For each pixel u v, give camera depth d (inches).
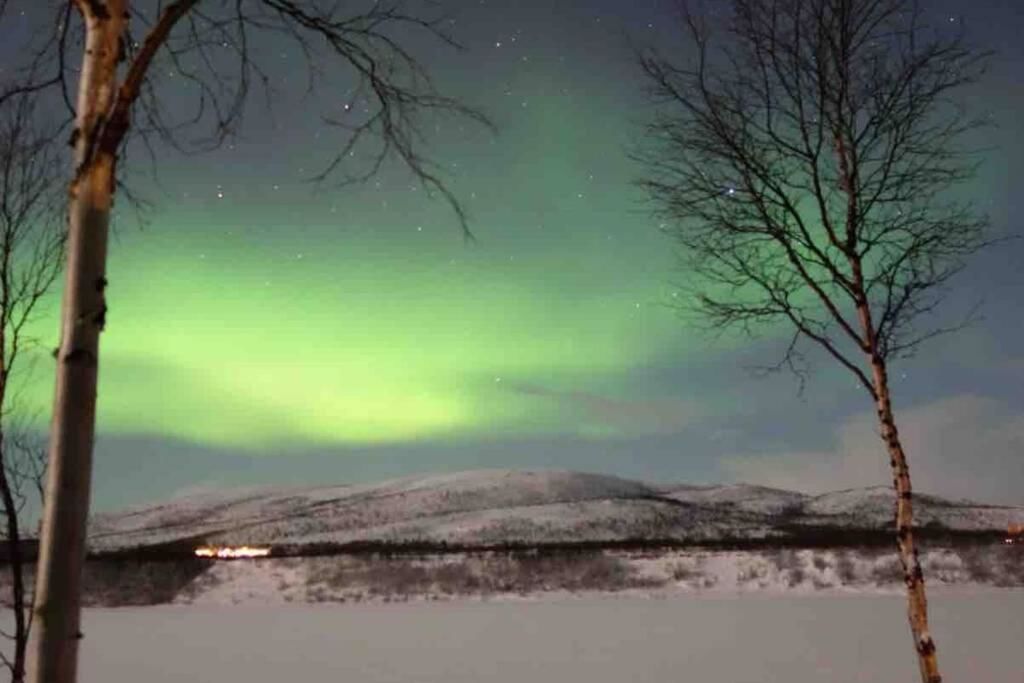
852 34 314.3
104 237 137.4
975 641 712.4
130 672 631.2
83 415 130.9
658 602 1142.3
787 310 330.0
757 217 323.9
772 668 608.7
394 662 666.8
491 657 684.7
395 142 190.7
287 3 179.5
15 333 244.2
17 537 244.1
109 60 143.7
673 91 327.3
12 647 641.0
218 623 965.8
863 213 315.6
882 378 304.3
